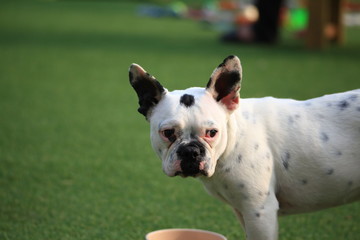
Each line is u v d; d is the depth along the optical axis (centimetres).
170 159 587
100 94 1605
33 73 1856
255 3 2408
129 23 3047
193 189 984
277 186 644
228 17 2950
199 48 2275
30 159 1101
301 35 2514
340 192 648
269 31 2388
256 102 655
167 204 920
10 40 2453
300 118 646
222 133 598
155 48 2275
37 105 1487
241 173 621
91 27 2866
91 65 1973
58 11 3581
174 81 1686
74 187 976
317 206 662
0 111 1427
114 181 1005
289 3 3697
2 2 4100
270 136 635
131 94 1609
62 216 863
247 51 2205
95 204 911
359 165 640
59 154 1131
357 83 1653
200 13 3278
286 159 635
